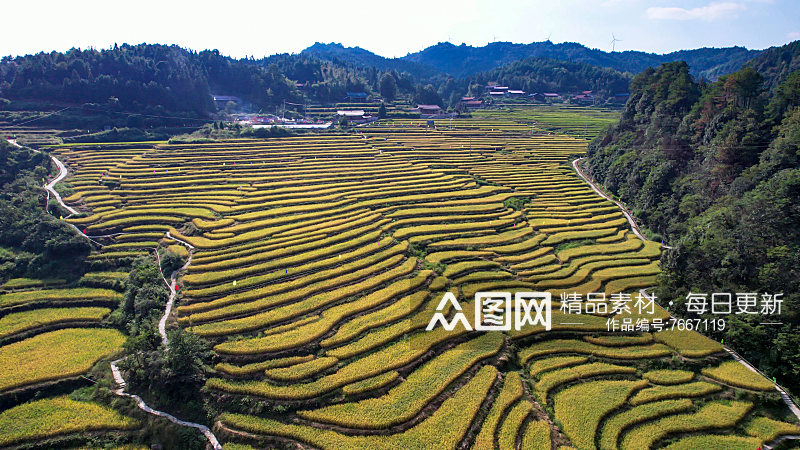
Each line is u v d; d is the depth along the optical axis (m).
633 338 54.12
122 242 77.94
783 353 49.16
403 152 139.12
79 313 62.47
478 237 82.19
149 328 53.25
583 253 77.50
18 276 69.88
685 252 62.75
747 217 60.38
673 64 130.25
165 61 182.25
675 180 90.56
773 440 41.69
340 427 41.94
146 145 134.12
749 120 83.94
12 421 46.06
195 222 83.81
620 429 41.94
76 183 100.62
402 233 81.44
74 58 168.50
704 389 47.03
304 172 115.62
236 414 44.31
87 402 48.78
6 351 55.31
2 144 101.50
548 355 51.91
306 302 59.31
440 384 45.81
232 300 59.69
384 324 55.06
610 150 122.62
